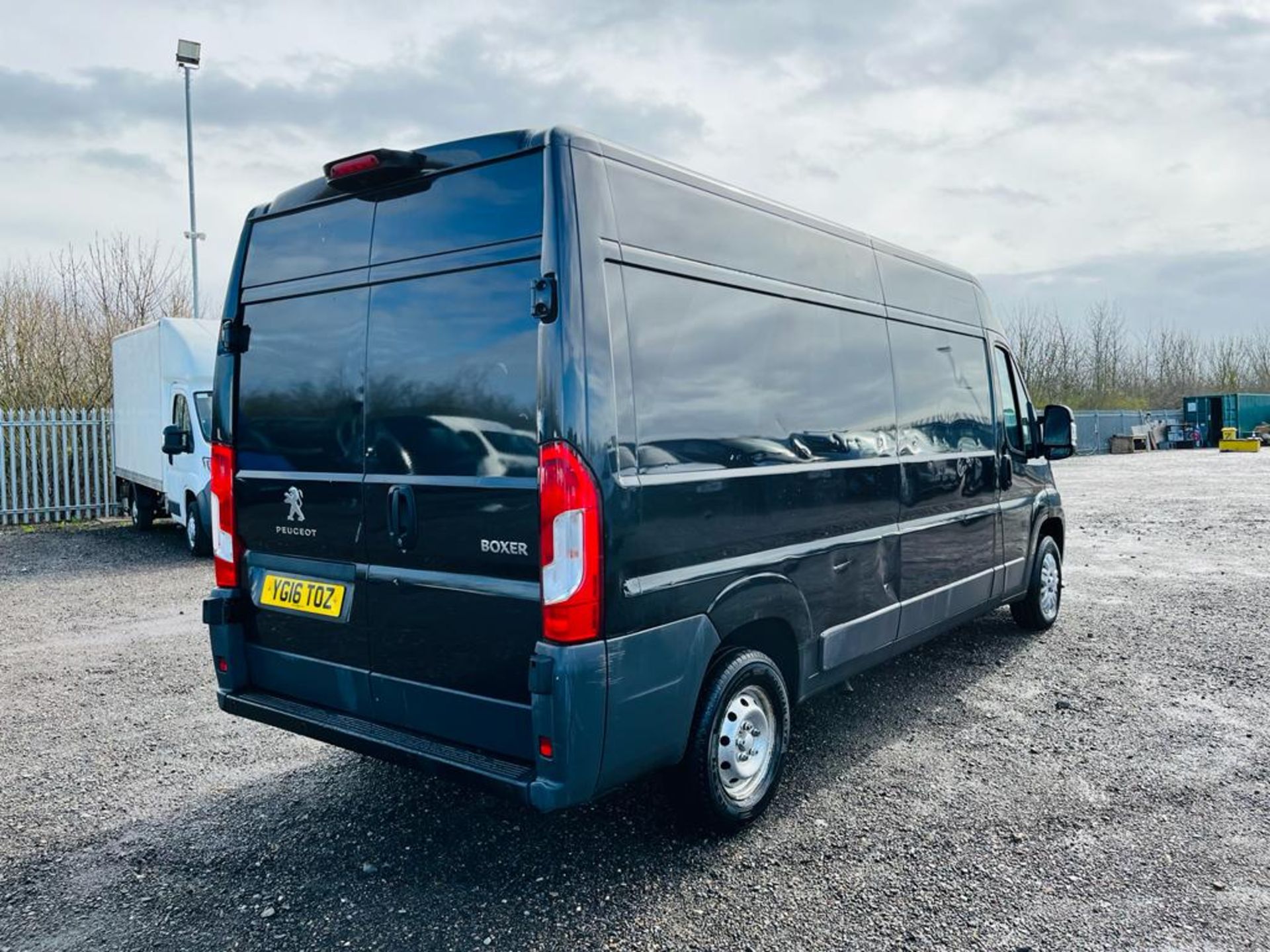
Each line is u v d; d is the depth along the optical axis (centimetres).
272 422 380
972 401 568
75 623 751
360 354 346
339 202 356
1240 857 344
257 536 388
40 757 453
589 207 297
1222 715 504
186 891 323
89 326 1823
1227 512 1464
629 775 307
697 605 329
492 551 304
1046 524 698
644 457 310
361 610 346
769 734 377
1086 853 347
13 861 347
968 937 292
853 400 440
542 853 349
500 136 305
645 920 302
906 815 380
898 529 473
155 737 480
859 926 298
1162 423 3988
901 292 495
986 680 568
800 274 405
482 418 308
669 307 326
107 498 1488
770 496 372
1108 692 543
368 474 342
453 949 287
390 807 391
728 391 354
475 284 312
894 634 472
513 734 303
